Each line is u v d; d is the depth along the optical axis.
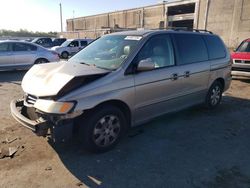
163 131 4.67
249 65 9.15
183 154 3.83
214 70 5.61
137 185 3.07
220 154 3.86
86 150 3.83
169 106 4.66
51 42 29.31
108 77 3.64
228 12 27.28
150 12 38.97
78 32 46.69
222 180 3.19
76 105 3.30
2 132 4.45
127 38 4.43
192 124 5.07
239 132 4.73
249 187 3.07
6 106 6.03
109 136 3.81
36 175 3.22
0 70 11.04
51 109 3.23
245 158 3.76
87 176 3.23
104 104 3.68
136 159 3.66
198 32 5.48
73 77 3.38
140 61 3.88
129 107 3.94
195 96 5.28
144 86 4.05
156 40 4.39
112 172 3.32
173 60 4.63
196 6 30.81
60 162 3.53
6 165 3.42
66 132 3.33
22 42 11.66
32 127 3.33
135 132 4.59
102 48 4.57
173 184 3.09
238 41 26.59
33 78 3.83
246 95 7.72
